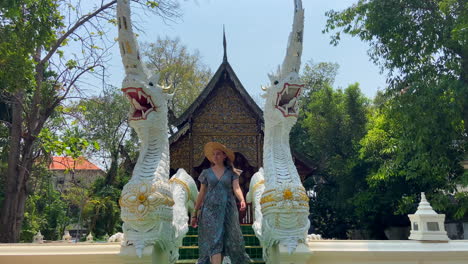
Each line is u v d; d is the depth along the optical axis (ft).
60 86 40.93
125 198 12.90
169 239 13.48
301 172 43.42
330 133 70.28
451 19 35.88
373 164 57.52
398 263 13.29
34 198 62.23
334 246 13.39
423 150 36.68
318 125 71.72
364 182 63.98
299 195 13.25
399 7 38.70
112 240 16.70
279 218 13.03
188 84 83.76
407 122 37.14
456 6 34.86
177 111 80.33
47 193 67.92
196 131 42.34
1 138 51.01
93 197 67.56
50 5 33.17
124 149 68.64
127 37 13.48
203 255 12.17
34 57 39.29
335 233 72.59
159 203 12.92
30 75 32.50
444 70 37.40
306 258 12.69
